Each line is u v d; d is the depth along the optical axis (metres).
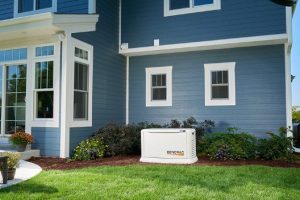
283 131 9.41
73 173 6.57
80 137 9.69
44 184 5.56
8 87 10.20
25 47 9.91
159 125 10.98
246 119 10.83
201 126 10.91
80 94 9.99
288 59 10.51
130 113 12.55
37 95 9.66
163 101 12.07
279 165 8.05
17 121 9.98
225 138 9.61
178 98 11.84
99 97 10.85
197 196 4.82
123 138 9.92
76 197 4.74
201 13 11.44
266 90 10.68
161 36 11.94
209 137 10.02
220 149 9.09
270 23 10.48
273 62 10.67
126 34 12.45
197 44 11.28
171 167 7.32
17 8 11.65
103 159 9.02
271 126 10.53
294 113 17.75
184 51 11.88
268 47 10.77
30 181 5.82
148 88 12.34
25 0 11.69
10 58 10.18
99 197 4.75
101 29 11.20
